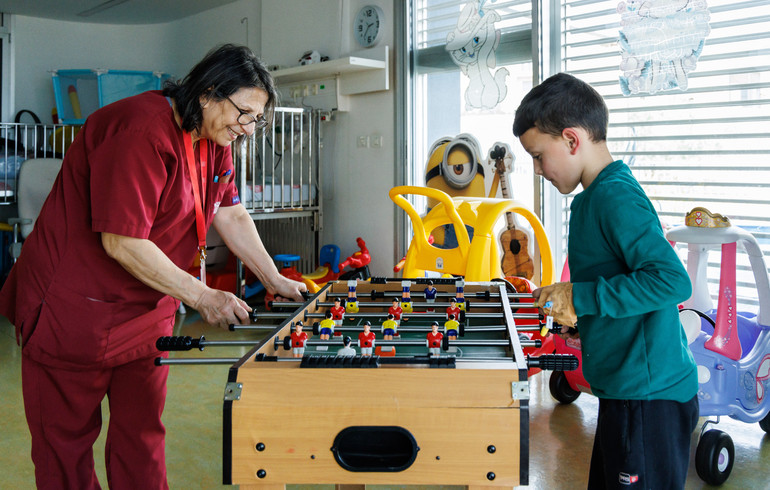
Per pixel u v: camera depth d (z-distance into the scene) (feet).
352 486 5.85
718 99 10.27
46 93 20.65
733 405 7.41
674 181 10.92
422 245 10.34
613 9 11.28
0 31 19.51
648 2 10.53
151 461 5.69
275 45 17.29
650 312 4.25
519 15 12.44
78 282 5.07
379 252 15.25
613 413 4.32
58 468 5.33
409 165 14.49
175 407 9.31
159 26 21.26
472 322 5.83
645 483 4.22
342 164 15.85
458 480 3.70
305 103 16.16
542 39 12.00
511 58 12.68
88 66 21.09
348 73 15.05
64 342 5.08
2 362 11.45
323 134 16.17
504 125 12.93
